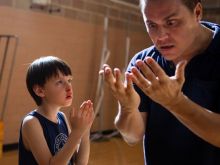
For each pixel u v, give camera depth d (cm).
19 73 340
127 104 85
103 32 438
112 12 447
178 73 64
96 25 428
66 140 128
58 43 380
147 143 99
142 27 501
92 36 424
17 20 334
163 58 95
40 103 131
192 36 81
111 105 458
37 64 132
